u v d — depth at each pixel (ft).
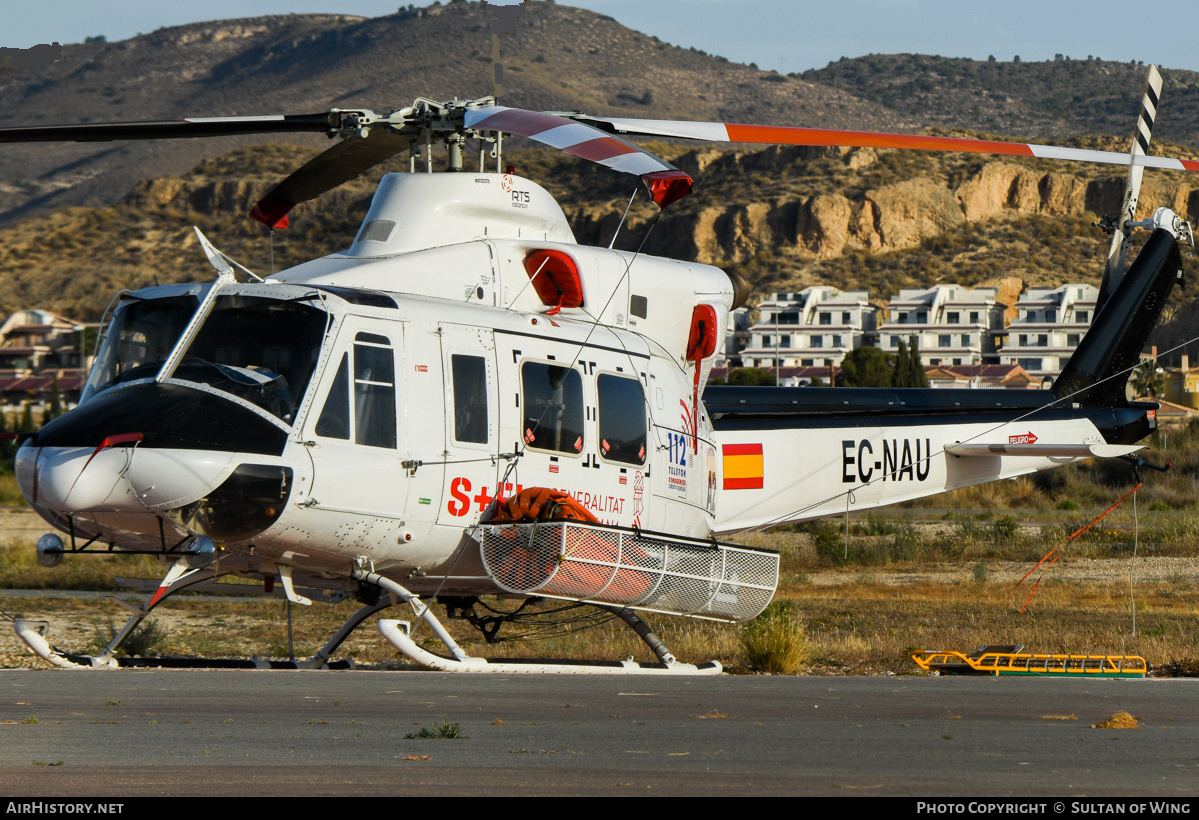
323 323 120.47
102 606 225.97
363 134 133.49
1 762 63.10
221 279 123.03
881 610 221.66
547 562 124.36
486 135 142.72
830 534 333.42
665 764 64.75
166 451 110.83
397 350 124.47
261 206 143.95
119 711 84.58
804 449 181.98
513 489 130.93
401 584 133.28
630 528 132.46
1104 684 120.78
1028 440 204.74
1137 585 263.49
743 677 126.52
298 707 88.33
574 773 61.62
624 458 141.38
